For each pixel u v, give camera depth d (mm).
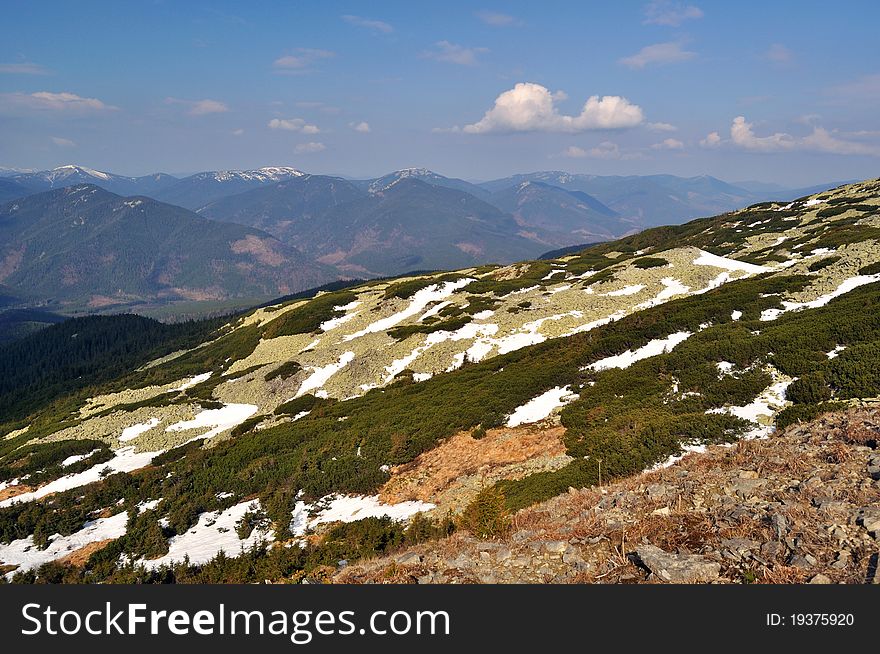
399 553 15211
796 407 19516
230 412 55656
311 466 32375
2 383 154250
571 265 88812
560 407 30234
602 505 13820
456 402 35438
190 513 30438
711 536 10461
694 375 26859
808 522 10047
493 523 14117
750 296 40406
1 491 43344
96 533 31438
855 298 32312
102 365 141875
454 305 70188
